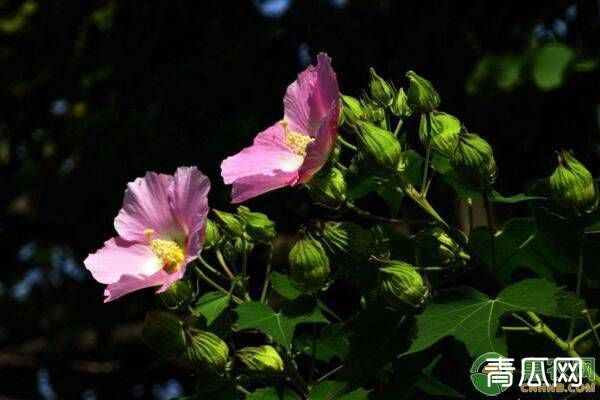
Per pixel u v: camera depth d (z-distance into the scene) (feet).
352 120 10.05
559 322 10.09
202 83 29.58
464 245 9.62
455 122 9.69
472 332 8.75
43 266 38.11
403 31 26.89
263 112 28.94
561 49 22.49
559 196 9.39
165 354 9.64
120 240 10.34
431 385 9.50
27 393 33.96
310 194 9.78
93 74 32.35
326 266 9.53
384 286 9.10
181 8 31.01
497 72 23.25
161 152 29.60
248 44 29.37
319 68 9.86
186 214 10.00
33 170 33.63
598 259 9.77
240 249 10.63
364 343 9.14
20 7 35.32
